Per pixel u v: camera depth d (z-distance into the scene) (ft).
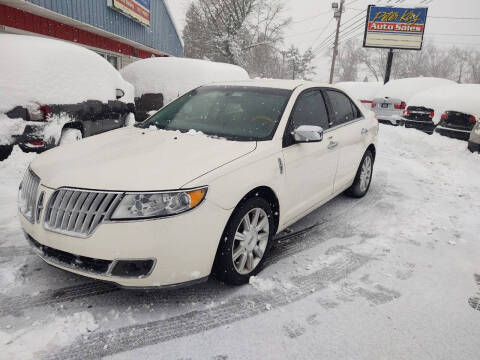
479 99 30.07
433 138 30.94
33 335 6.98
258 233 9.48
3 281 8.63
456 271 10.36
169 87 27.91
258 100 11.48
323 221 13.55
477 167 23.00
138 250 7.16
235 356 6.77
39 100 16.12
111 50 50.34
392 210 15.02
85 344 6.85
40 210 7.93
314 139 10.09
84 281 8.82
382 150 28.45
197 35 126.21
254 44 123.75
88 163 8.44
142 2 52.80
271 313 8.05
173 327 7.45
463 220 14.29
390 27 80.38
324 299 8.68
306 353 6.94
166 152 8.94
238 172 8.46
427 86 43.14
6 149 15.33
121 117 23.50
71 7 35.37
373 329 7.70
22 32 31.94
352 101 15.53
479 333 7.76
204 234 7.68
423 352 7.12
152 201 7.27
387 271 10.14
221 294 8.66
